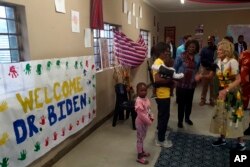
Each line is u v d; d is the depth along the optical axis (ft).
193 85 10.97
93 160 8.44
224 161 8.22
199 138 10.19
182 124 11.52
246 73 11.24
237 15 26.17
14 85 6.03
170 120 12.63
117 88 11.83
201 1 21.65
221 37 27.09
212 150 9.06
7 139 5.84
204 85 15.23
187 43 10.52
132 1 16.52
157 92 9.03
